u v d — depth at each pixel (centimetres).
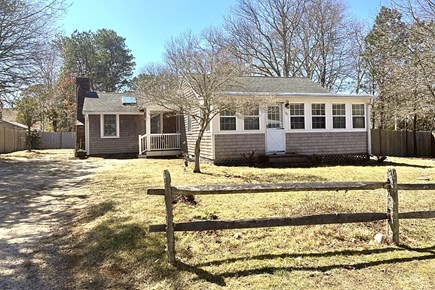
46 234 491
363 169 1174
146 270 361
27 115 2175
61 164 1391
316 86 1570
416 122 2022
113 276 357
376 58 1950
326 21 2556
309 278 330
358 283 320
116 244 428
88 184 879
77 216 572
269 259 373
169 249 363
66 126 3167
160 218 521
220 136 1302
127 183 866
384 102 1919
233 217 516
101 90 4238
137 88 1415
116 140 1891
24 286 341
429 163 1420
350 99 1466
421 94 1085
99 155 1852
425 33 907
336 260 369
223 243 416
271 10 2636
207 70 1016
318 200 627
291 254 385
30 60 1397
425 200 634
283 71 2675
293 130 1400
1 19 1284
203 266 359
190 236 436
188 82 1081
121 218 528
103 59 4169
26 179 981
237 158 1320
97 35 4266
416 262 363
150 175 1006
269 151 1361
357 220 403
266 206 583
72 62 3959
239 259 374
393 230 412
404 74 1053
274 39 2678
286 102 1382
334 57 2592
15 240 466
